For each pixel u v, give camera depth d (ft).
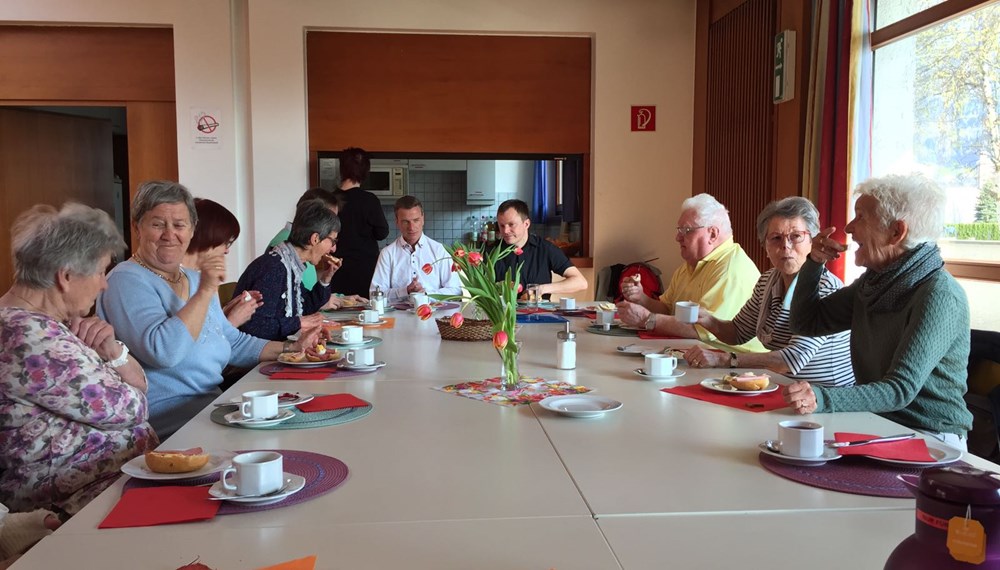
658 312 11.18
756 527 3.47
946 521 2.36
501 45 18.85
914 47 12.49
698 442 4.85
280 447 4.70
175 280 7.50
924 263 6.07
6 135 19.76
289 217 18.29
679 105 19.25
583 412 5.41
